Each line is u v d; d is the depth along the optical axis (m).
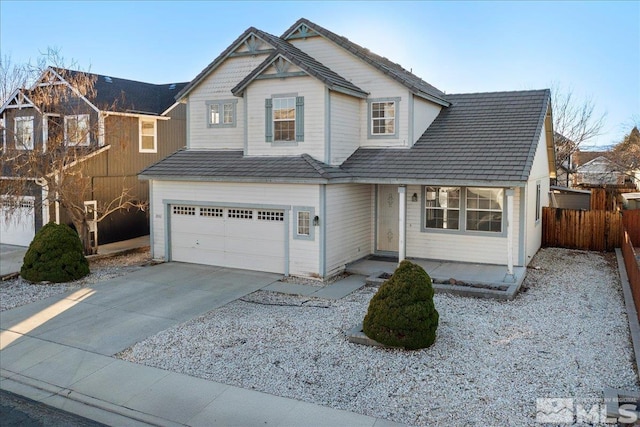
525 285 13.50
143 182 22.06
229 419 7.02
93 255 17.56
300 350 9.21
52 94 18.14
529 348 8.99
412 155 15.37
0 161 16.92
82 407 7.60
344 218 15.23
